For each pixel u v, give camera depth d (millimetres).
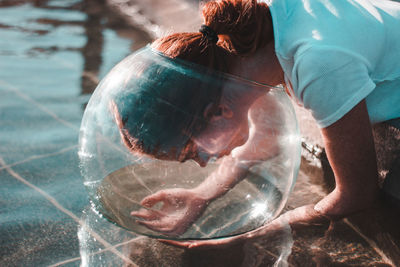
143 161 1259
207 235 1339
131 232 1439
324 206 1434
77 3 4145
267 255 1346
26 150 1890
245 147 1282
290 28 1193
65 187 1662
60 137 1994
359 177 1294
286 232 1446
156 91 1135
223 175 1296
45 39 3230
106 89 1282
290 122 1362
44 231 1433
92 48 3084
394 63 1336
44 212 1522
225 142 1216
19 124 2094
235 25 1155
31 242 1384
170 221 1319
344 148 1238
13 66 2729
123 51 3016
